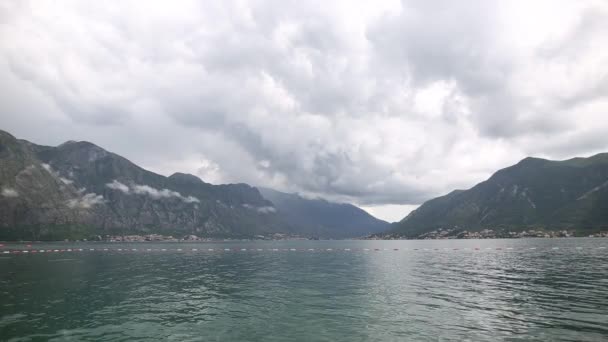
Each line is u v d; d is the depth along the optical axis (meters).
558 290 47.97
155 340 27.72
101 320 33.59
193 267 91.94
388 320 33.16
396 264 96.56
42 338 28.02
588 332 28.47
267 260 120.94
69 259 122.94
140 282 60.94
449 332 29.09
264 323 32.56
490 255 127.12
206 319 34.12
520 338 27.25
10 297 45.50
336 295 46.97
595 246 180.62
